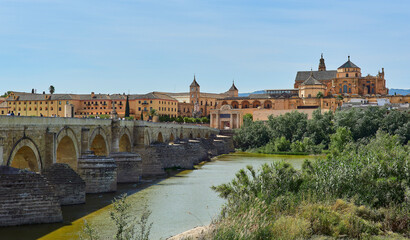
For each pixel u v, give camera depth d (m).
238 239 36.44
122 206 32.81
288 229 39.84
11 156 49.78
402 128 166.38
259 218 40.44
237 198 45.16
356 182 52.47
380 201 50.41
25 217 44.81
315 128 183.12
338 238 41.16
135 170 82.62
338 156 61.03
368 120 173.00
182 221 52.31
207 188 76.19
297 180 50.75
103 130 82.88
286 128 191.62
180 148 112.44
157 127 116.25
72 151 68.69
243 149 194.75
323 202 48.06
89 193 66.69
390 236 42.31
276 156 157.75
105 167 67.69
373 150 64.62
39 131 56.91
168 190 73.69
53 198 46.28
